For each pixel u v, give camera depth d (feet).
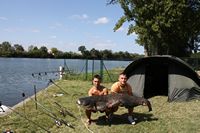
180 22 136.77
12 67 211.00
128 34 137.08
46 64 271.90
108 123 34.30
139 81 49.06
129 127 32.94
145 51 148.87
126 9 136.77
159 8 129.39
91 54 390.01
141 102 33.12
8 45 513.45
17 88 79.15
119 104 32.65
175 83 47.32
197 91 46.85
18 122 33.86
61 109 39.68
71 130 31.96
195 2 144.97
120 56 424.46
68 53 506.48
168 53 162.81
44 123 33.88
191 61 149.38
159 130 31.89
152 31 135.74
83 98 33.06
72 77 87.20
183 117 36.96
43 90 61.16
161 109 41.57
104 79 80.23
